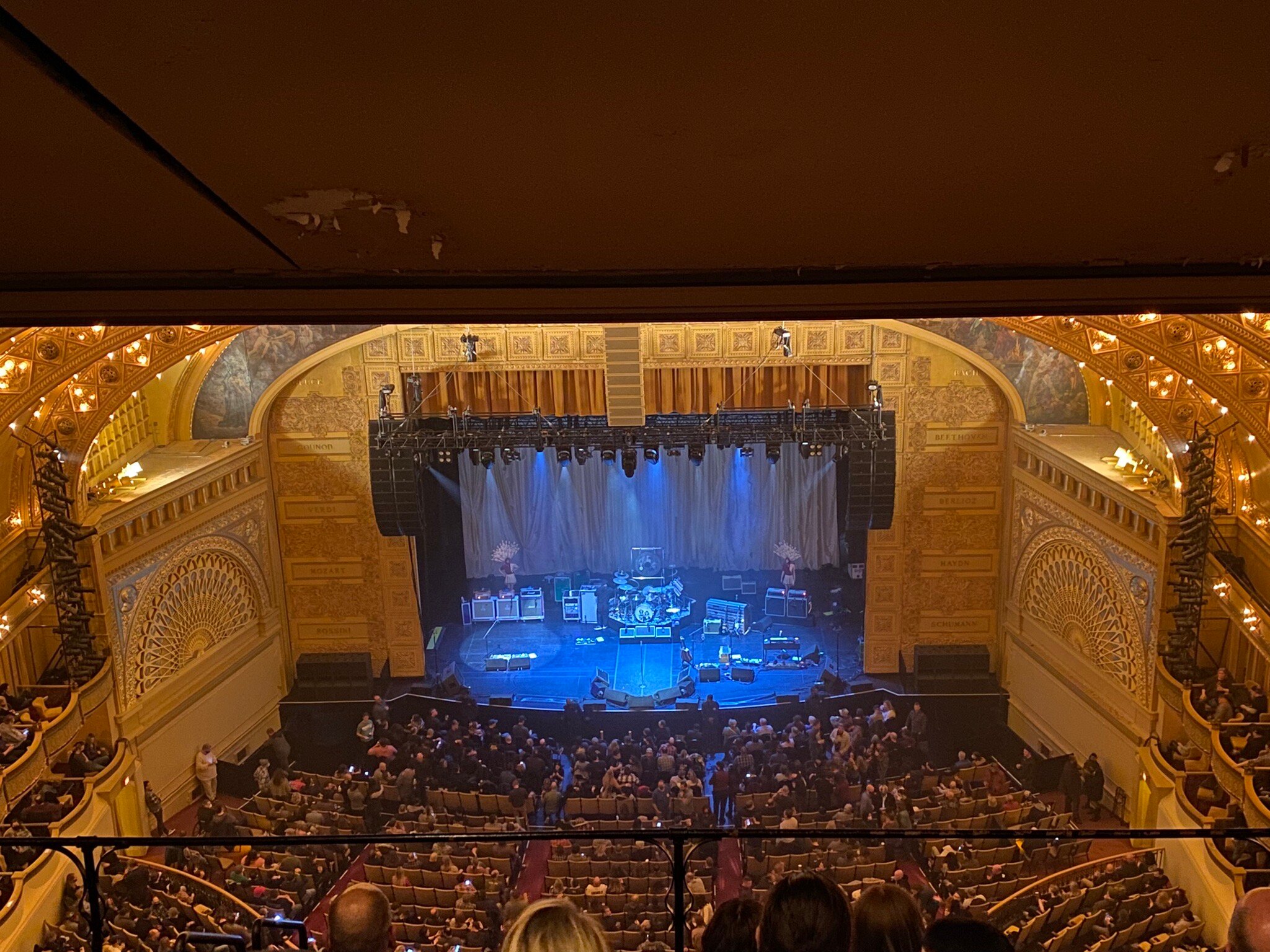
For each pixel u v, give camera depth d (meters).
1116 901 17.23
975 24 1.69
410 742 24.41
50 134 1.96
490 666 28.94
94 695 20.22
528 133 2.01
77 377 20.05
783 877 3.92
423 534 27.94
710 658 29.20
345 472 26.75
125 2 1.57
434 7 1.62
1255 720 18.64
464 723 26.44
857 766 22.95
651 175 2.21
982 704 26.47
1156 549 20.16
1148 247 2.71
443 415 26.55
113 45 1.67
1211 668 20.66
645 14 1.65
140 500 21.66
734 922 4.02
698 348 25.64
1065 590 24.03
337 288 2.97
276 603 27.20
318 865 19.08
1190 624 19.61
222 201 2.36
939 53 1.77
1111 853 20.94
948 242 2.65
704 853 19.88
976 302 2.98
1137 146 2.10
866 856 19.52
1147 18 1.68
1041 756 24.94
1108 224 2.53
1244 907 3.63
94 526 20.12
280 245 2.64
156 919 16.05
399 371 26.06
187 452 24.75
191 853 19.08
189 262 2.81
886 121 1.99
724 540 31.28
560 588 31.41
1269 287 2.92
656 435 25.61
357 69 1.77
